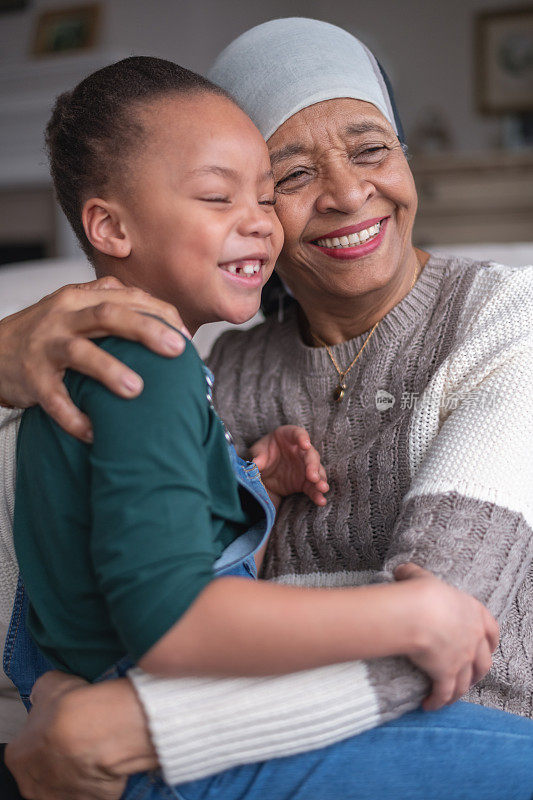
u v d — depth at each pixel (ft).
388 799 2.57
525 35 16.65
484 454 3.01
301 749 2.47
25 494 2.80
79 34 14.98
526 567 2.93
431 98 17.25
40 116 14.51
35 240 15.28
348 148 3.59
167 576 2.23
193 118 2.94
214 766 2.44
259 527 2.91
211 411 2.67
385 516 3.57
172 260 2.94
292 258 3.78
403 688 2.51
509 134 16.61
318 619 2.29
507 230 15.67
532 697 3.25
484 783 2.61
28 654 3.05
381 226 3.69
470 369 3.46
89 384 2.53
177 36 14.03
